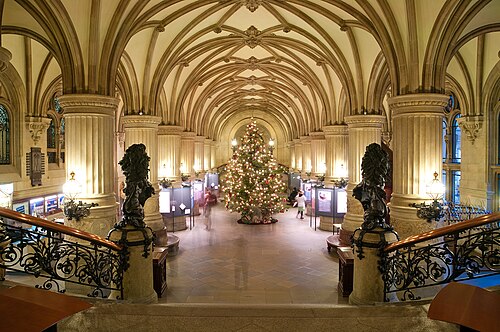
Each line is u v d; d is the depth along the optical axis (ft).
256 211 58.23
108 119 29.43
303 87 69.97
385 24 30.42
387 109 67.92
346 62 42.80
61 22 27.30
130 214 19.22
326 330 13.64
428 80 28.22
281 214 69.97
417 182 28.45
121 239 18.43
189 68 55.26
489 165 44.45
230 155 127.85
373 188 19.47
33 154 48.62
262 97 99.45
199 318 14.52
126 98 42.45
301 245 44.80
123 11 29.27
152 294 19.30
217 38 49.67
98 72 29.01
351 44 39.88
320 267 35.96
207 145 94.48
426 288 25.45
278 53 56.90
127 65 40.24
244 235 50.37
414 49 28.19
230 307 15.78
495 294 9.59
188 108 66.74
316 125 68.69
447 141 55.01
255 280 32.04
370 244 18.57
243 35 49.34
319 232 52.54
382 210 19.24
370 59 40.37
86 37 28.32
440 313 8.72
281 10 42.42
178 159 55.67
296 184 99.76
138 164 19.74
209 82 68.80
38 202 49.62
